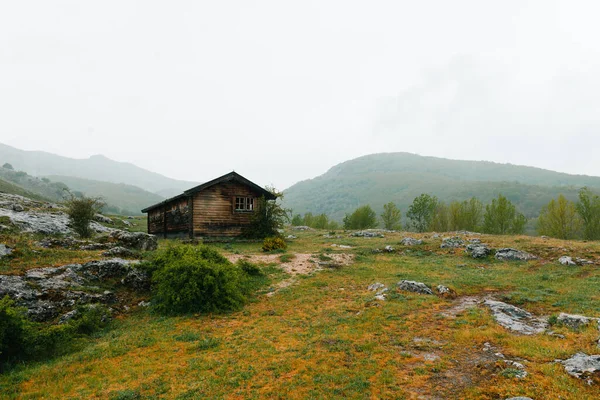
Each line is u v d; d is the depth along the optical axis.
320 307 14.56
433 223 53.75
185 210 32.03
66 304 12.83
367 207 58.66
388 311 13.16
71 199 22.62
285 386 7.82
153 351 10.45
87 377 8.77
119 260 16.84
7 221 21.03
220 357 9.72
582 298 13.75
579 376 7.36
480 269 21.31
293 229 53.22
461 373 8.03
